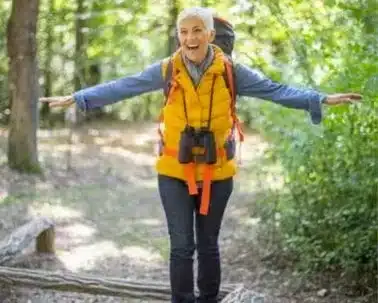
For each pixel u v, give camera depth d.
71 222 10.08
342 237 7.08
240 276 7.73
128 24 13.69
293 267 7.89
